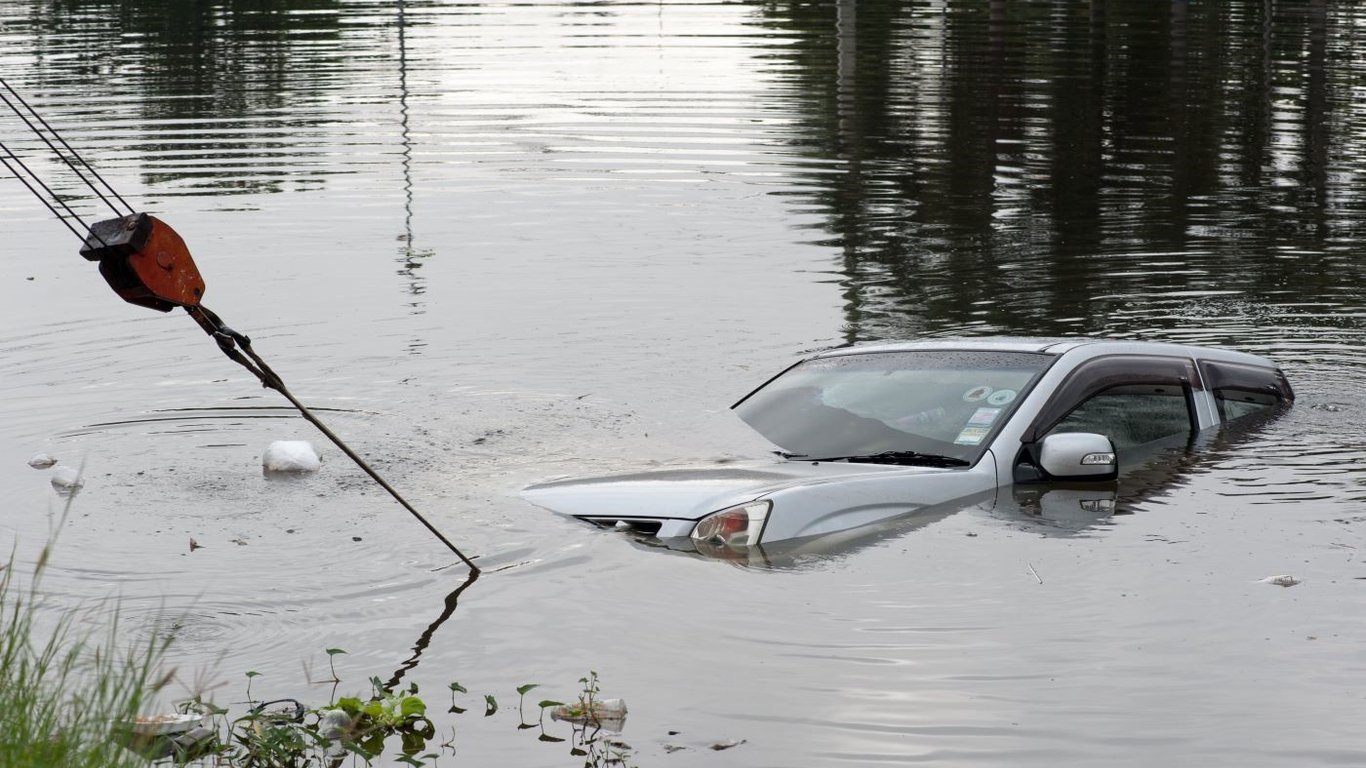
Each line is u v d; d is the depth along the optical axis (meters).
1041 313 15.65
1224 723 5.82
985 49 41.12
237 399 11.88
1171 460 9.44
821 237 20.02
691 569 7.57
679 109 31.83
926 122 30.22
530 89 34.69
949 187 23.77
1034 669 6.33
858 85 35.00
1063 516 8.34
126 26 47.00
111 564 7.73
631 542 7.99
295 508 8.70
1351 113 31.02
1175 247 19.27
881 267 18.16
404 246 19.53
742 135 28.72
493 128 29.55
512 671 6.43
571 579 7.48
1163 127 29.59
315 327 15.05
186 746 5.65
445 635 6.82
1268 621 6.83
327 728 5.81
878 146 27.61
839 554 7.76
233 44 42.88
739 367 13.20
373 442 10.29
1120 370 9.86
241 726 5.86
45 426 11.03
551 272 17.89
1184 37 43.34
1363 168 25.39
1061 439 8.80
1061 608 7.01
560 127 29.67
